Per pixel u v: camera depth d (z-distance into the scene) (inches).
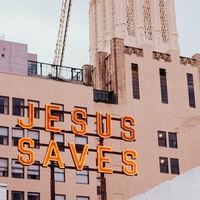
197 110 5438.0
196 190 2298.2
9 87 4569.4
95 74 5511.8
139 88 5295.3
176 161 5162.4
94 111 4997.5
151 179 5009.8
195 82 5551.2
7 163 4355.3
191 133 5324.8
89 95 4859.7
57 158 3560.5
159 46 6220.5
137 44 6235.2
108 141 4953.3
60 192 4443.9
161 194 2493.8
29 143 3604.8
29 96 4613.7
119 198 4837.6
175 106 5359.3
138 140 5088.6
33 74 5182.1
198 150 5285.4
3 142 4394.7
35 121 4537.4
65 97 4749.0
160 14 6417.3
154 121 5221.5
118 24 6417.3
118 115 5098.4
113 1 6850.4
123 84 5236.2
